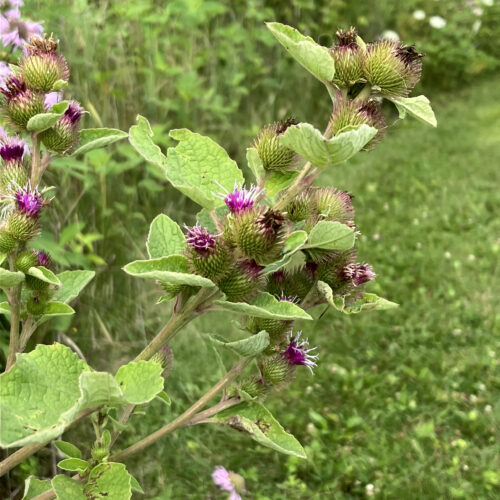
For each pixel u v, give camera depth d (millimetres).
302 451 311
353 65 294
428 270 1081
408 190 1344
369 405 800
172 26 1088
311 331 909
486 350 898
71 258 638
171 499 638
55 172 685
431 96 1901
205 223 311
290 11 1438
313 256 325
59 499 280
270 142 300
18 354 264
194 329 810
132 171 869
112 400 260
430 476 692
